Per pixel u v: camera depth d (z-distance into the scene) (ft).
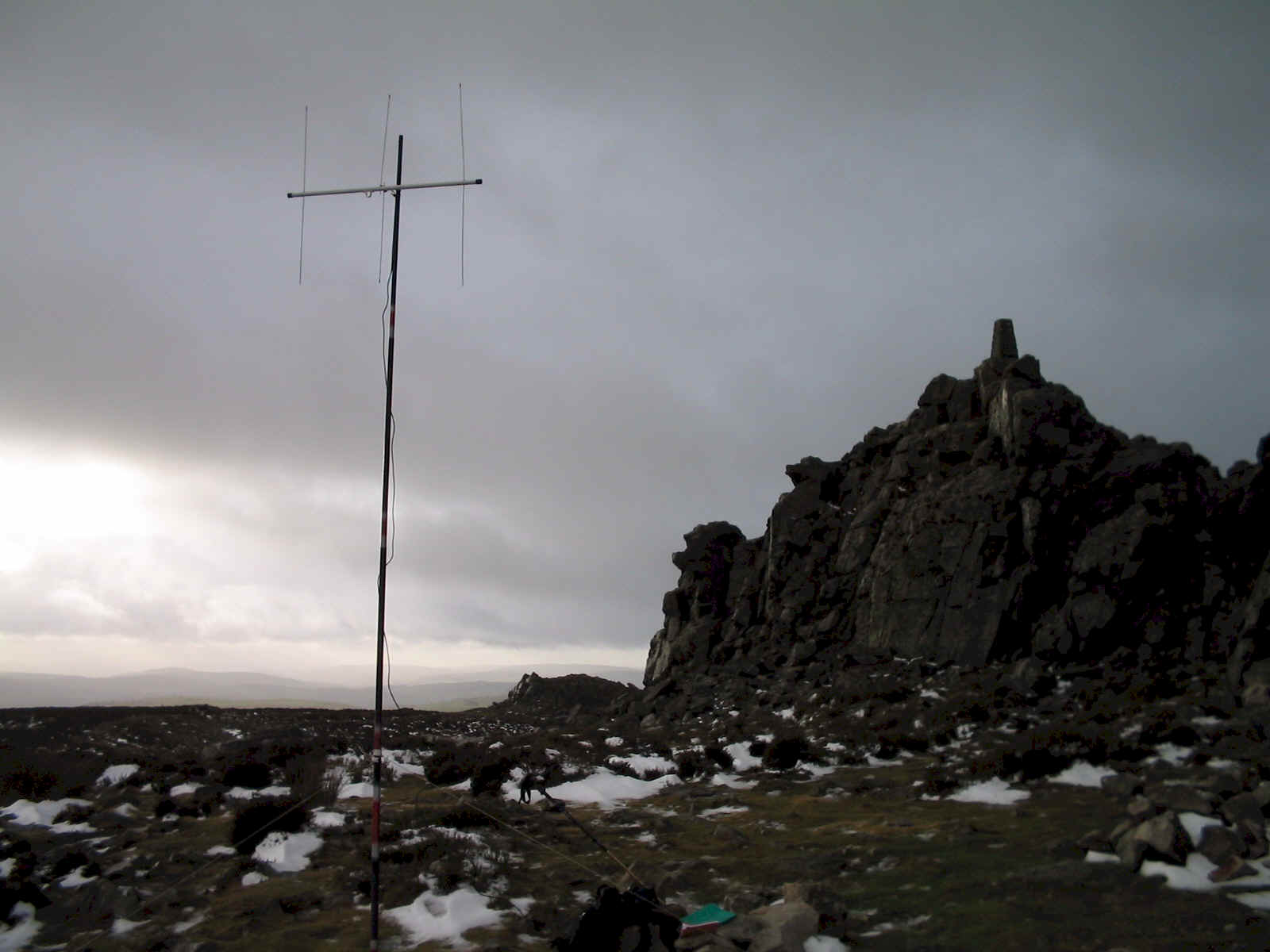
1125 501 137.08
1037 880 44.70
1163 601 123.54
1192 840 45.29
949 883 46.06
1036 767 74.02
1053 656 125.08
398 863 53.72
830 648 155.22
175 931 43.55
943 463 160.15
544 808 73.00
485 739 131.75
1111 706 96.27
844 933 39.27
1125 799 63.41
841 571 166.09
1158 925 37.50
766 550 189.88
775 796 79.30
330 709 196.75
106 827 67.05
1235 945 34.55
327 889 49.42
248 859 55.57
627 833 63.98
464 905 45.09
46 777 79.00
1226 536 127.24
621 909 39.17
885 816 66.28
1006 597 132.87
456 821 65.21
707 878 50.11
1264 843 44.24
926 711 108.99
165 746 124.16
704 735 125.49
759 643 171.53
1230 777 55.77
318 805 72.74
